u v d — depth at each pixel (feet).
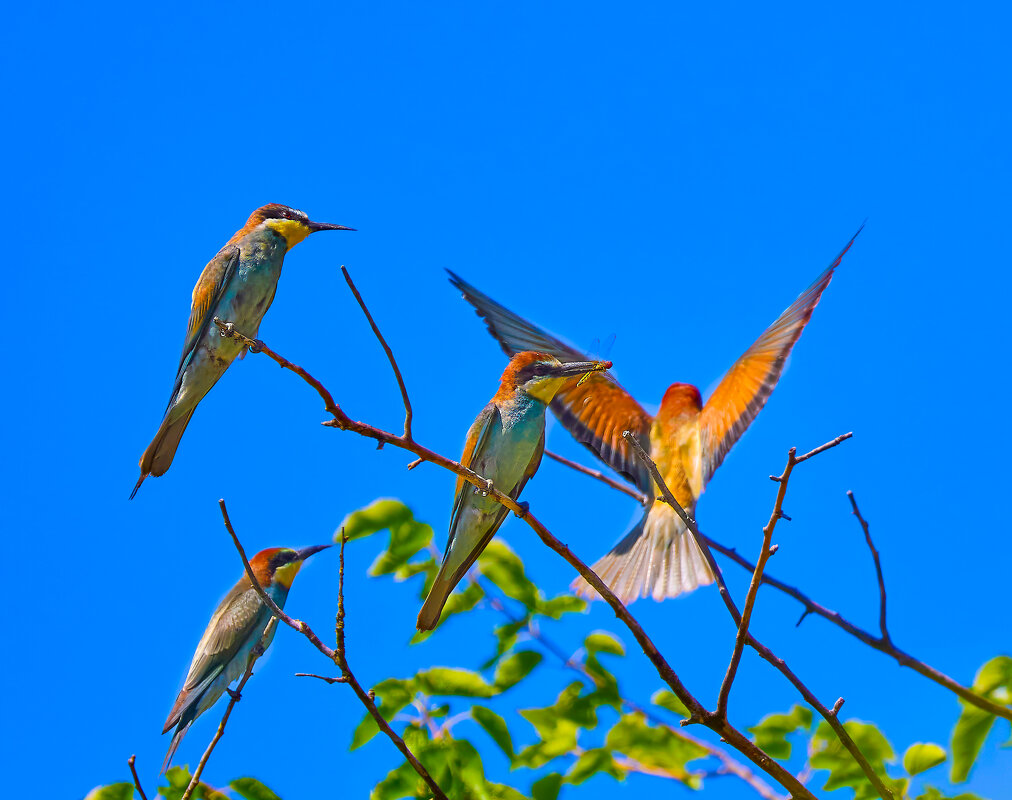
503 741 28.89
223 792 28.96
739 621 24.03
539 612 30.55
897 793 25.21
